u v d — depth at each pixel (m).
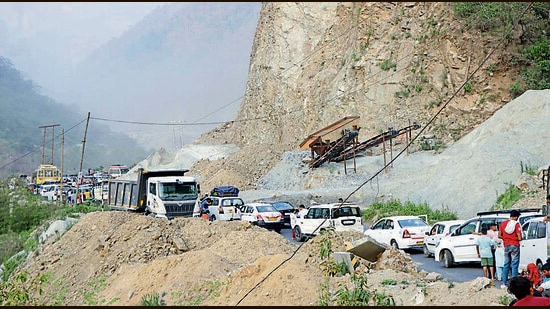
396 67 59.75
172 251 21.45
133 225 22.81
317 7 76.31
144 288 17.55
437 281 15.98
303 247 20.02
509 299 12.72
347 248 18.42
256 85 81.94
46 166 70.50
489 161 35.56
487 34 53.50
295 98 73.62
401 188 40.94
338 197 42.75
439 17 57.75
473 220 20.92
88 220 24.52
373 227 26.73
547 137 36.06
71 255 22.55
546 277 13.41
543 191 29.59
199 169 65.94
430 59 56.94
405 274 16.66
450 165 39.06
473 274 19.14
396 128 55.50
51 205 41.41
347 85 63.69
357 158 53.38
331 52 72.56
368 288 14.35
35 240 31.12
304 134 68.38
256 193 50.94
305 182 51.81
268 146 66.31
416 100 56.75
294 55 76.38
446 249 20.78
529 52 51.88
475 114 52.25
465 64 54.06
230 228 24.00
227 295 15.56
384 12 63.38
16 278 19.16
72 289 20.05
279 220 33.09
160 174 33.69
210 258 17.81
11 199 41.06
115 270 20.44
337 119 63.19
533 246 17.03
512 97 51.31
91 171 85.00
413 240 24.70
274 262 15.90
